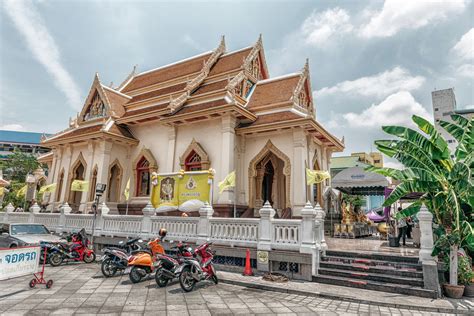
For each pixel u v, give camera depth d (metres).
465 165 8.23
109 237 13.63
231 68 19.44
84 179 19.64
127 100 22.84
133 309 6.64
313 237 9.66
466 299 7.90
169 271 8.58
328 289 8.47
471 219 9.16
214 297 7.74
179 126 17.70
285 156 15.42
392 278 8.64
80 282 9.02
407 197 14.82
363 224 20.36
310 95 19.22
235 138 16.20
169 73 23.20
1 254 7.30
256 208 16.45
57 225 16.12
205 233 11.28
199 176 13.97
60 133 23.47
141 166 19.33
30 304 6.86
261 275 9.90
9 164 41.91
